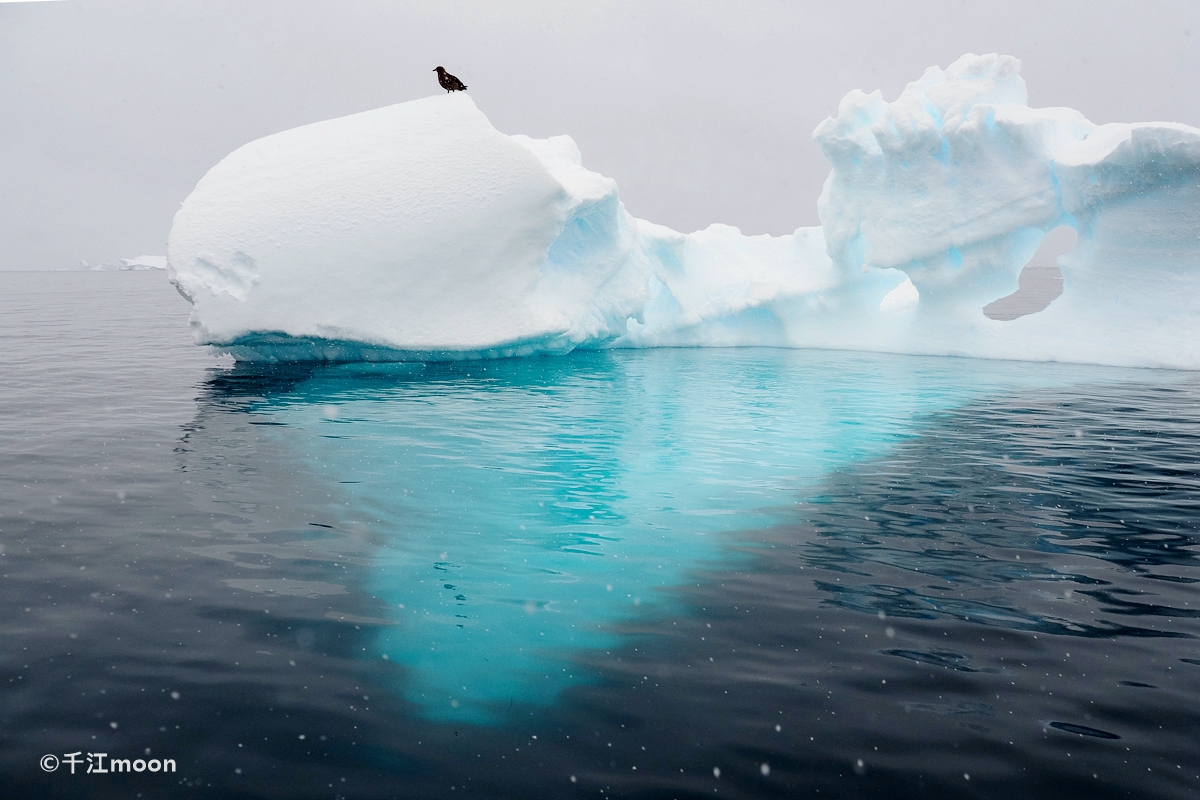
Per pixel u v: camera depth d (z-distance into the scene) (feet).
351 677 10.00
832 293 55.42
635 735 8.77
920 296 51.11
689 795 7.77
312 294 40.63
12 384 33.81
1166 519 16.51
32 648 10.56
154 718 9.04
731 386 35.78
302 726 8.93
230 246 40.63
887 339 53.06
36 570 13.24
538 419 27.43
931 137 47.34
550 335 43.91
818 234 60.64
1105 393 33.73
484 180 42.14
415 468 20.53
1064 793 7.78
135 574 13.16
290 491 18.24
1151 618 11.69
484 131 43.39
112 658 10.35
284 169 43.27
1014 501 17.85
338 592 12.61
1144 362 43.01
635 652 10.68
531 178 42.01
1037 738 8.67
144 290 135.03
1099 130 46.39
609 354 51.06
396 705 9.38
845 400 31.96
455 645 10.88
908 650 10.69
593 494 18.34
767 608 12.09
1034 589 12.82
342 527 15.78
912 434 25.21
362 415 27.86
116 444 22.68
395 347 41.73
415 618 11.71
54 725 8.87
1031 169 46.03
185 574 13.20
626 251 49.88
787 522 16.37
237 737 8.71
